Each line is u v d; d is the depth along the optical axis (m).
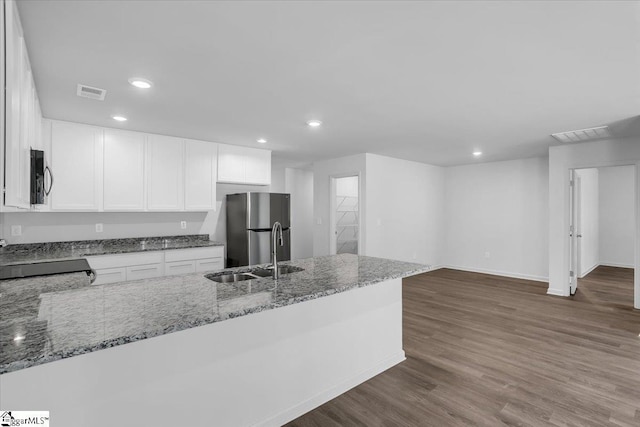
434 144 4.63
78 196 3.42
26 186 1.68
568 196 4.69
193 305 1.58
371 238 5.43
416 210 6.37
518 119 3.37
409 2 1.49
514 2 1.49
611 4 1.50
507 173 6.20
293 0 1.47
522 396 2.27
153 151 3.90
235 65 2.12
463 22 1.66
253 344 1.90
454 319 3.84
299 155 5.50
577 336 3.31
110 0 1.45
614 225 7.28
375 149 5.00
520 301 4.57
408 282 5.75
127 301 1.64
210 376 1.72
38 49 1.86
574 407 2.13
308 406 2.15
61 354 1.07
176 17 1.59
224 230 5.03
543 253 5.78
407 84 2.45
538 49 1.93
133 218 4.13
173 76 2.27
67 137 3.36
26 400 1.23
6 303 1.60
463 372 2.61
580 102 2.84
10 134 1.25
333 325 2.34
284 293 1.81
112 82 2.35
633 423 1.96
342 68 2.18
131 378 1.47
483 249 6.54
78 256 3.32
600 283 5.64
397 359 2.78
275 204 4.81
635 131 3.86
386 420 2.04
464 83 2.43
